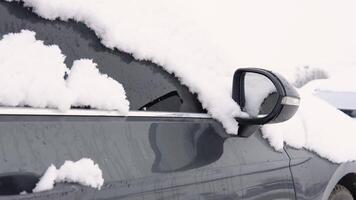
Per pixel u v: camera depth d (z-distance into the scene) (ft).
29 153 4.40
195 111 6.56
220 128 6.68
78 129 4.94
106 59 5.67
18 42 4.83
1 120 4.39
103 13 5.79
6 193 4.10
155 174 5.41
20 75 4.64
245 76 6.94
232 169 6.54
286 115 6.44
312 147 8.75
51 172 4.43
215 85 6.89
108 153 5.05
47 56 4.99
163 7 6.91
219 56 7.40
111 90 5.47
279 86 6.37
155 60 6.24
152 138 5.67
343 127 9.94
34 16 5.13
